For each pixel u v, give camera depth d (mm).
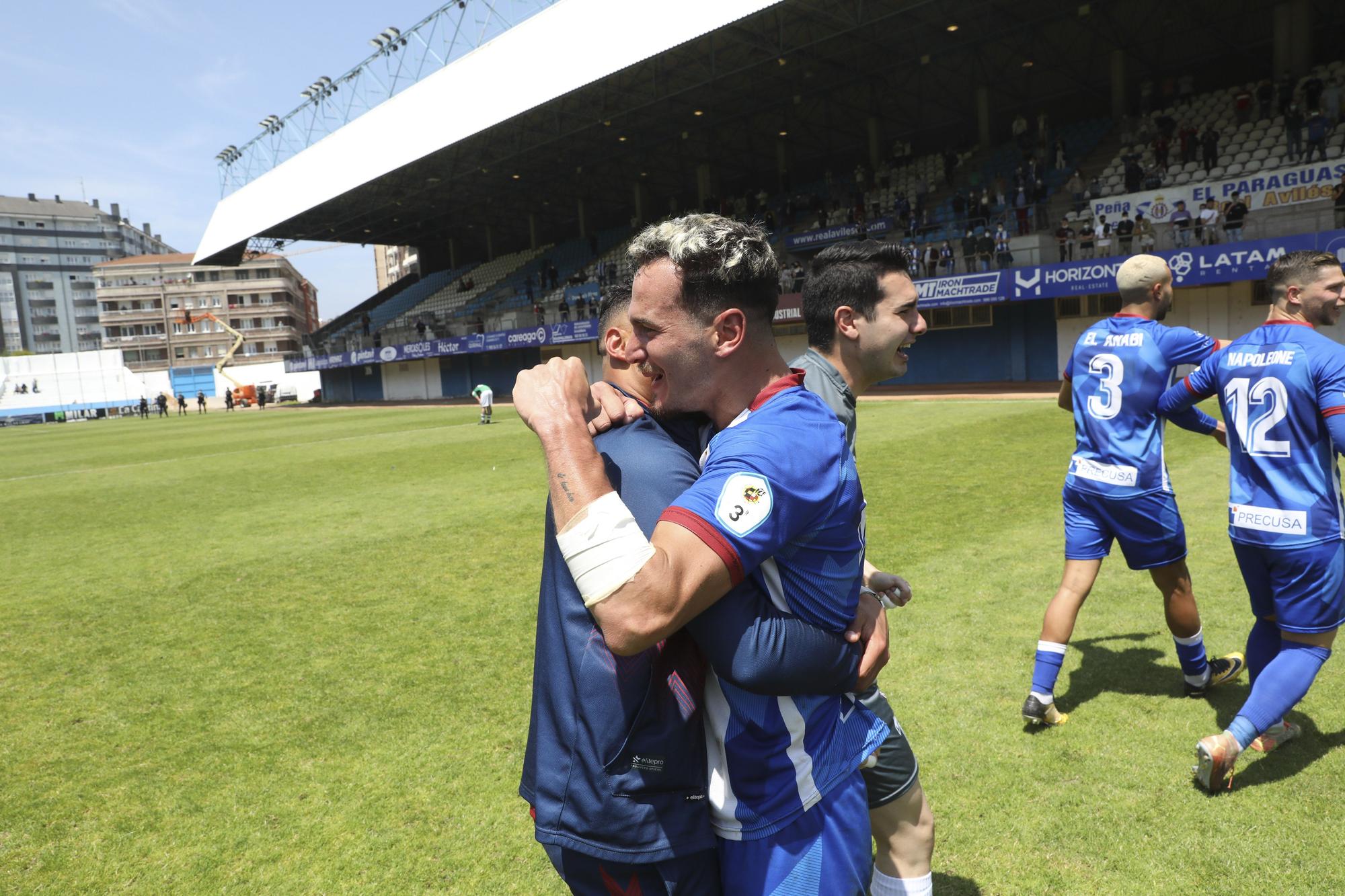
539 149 33125
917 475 8805
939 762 2883
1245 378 2721
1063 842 2393
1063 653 3080
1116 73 26719
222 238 40344
